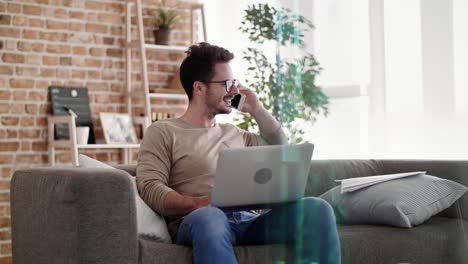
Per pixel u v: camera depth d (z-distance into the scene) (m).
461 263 2.13
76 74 4.74
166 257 2.04
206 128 2.47
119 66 4.93
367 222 2.48
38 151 4.57
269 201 1.77
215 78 2.46
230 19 5.05
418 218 2.35
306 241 1.35
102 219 1.94
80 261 1.91
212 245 1.97
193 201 2.21
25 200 2.25
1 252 4.36
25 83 4.53
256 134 2.59
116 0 4.92
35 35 4.57
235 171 2.00
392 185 2.51
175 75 5.17
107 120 4.75
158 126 2.42
